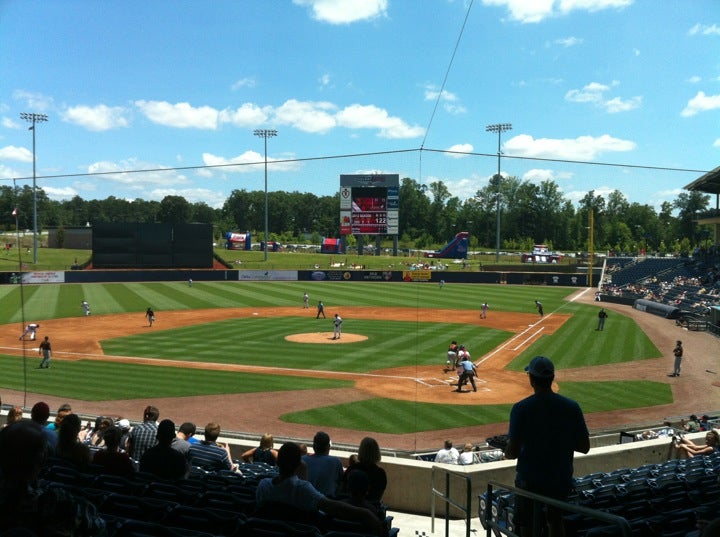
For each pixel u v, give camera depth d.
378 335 36.00
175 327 38.97
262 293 58.97
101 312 46.00
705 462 9.41
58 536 3.17
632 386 24.00
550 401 4.89
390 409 20.48
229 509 5.74
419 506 9.70
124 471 6.93
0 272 61.66
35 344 32.72
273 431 17.88
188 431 10.07
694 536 4.69
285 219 76.00
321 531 5.31
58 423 10.74
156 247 68.88
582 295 58.12
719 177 44.38
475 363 28.34
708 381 24.80
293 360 28.58
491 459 12.52
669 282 55.09
